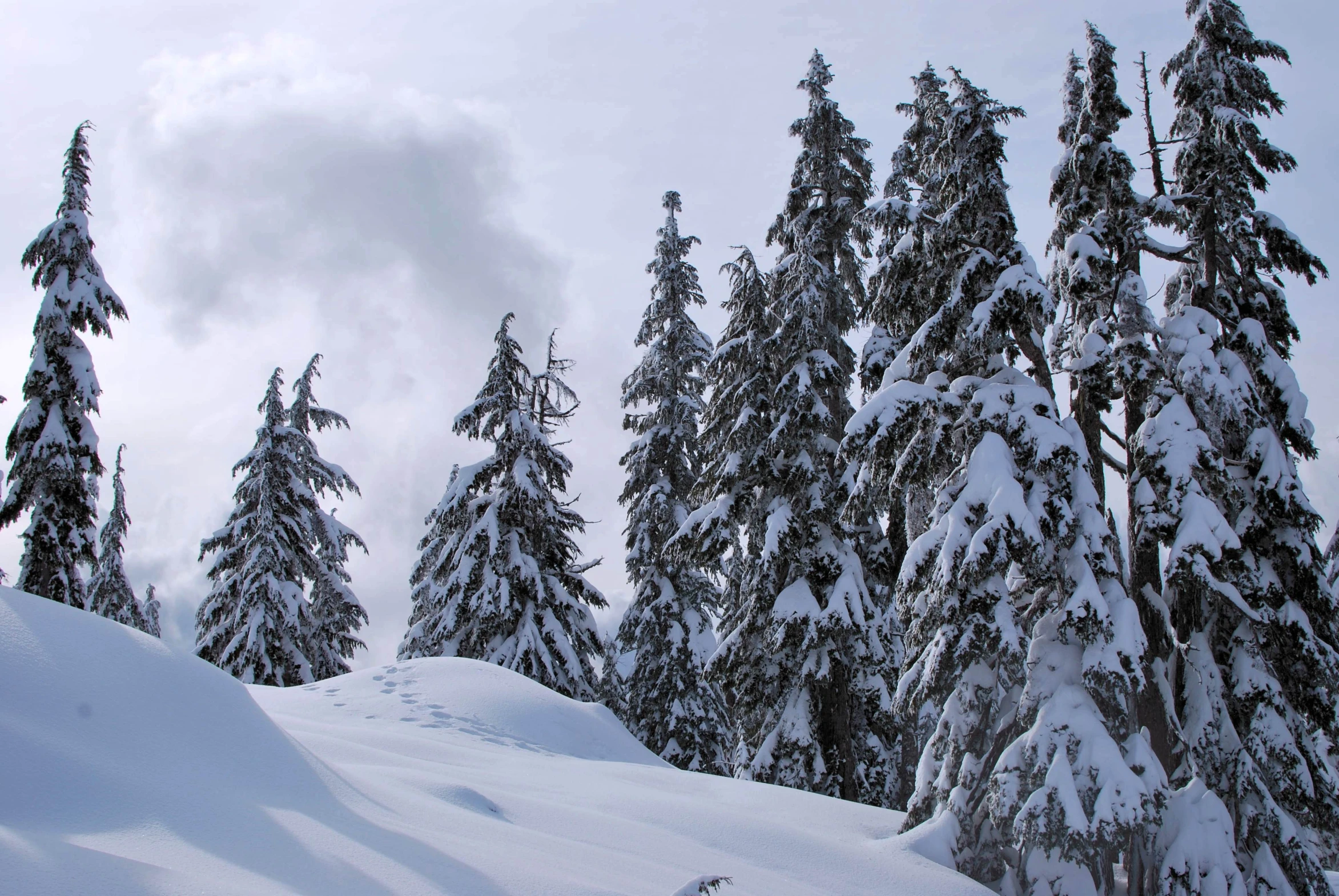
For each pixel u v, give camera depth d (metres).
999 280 13.37
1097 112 14.83
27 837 4.85
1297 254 15.15
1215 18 16.09
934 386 14.27
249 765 7.30
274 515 27.50
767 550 17.89
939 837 11.34
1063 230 15.93
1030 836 10.41
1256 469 14.24
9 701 6.41
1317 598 13.61
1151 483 13.69
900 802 18.58
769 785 14.30
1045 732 11.07
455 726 16.30
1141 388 14.30
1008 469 12.30
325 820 6.75
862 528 19.36
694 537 19.23
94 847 5.09
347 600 29.19
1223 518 12.72
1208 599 13.32
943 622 12.34
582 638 26.75
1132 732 11.41
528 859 7.18
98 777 6.04
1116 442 15.79
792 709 17.72
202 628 27.69
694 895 4.55
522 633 24.97
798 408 18.34
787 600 17.72
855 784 17.58
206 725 7.48
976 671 12.16
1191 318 14.88
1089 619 11.30
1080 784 10.63
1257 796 12.10
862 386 19.34
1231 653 13.20
